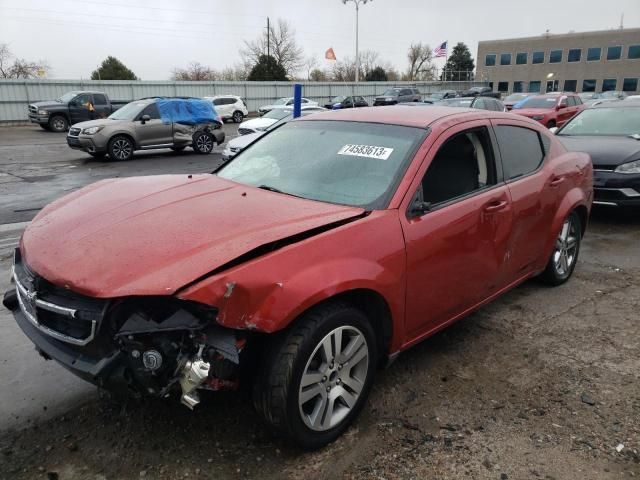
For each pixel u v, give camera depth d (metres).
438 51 45.97
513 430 2.84
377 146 3.31
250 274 2.26
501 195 3.59
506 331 4.04
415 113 3.65
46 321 2.48
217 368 2.28
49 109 25.27
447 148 3.31
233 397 3.06
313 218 2.72
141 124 15.41
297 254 2.42
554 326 4.12
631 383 3.33
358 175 3.16
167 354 2.24
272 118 16.72
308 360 2.44
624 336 3.97
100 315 2.24
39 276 2.46
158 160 15.34
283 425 2.45
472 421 2.91
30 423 2.84
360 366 2.76
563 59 73.56
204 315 2.24
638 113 8.20
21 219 7.75
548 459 2.62
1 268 5.37
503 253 3.69
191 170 13.27
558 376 3.40
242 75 75.81
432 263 3.03
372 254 2.69
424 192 3.09
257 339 2.45
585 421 2.93
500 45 78.38
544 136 4.45
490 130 3.72
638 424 2.91
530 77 76.75
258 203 2.98
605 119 8.34
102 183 3.65
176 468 2.50
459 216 3.20
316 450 2.64
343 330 2.59
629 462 2.61
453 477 2.49
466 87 61.47
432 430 2.83
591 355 3.68
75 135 14.91
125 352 2.27
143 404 2.98
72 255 2.46
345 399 2.72
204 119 16.88
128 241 2.51
